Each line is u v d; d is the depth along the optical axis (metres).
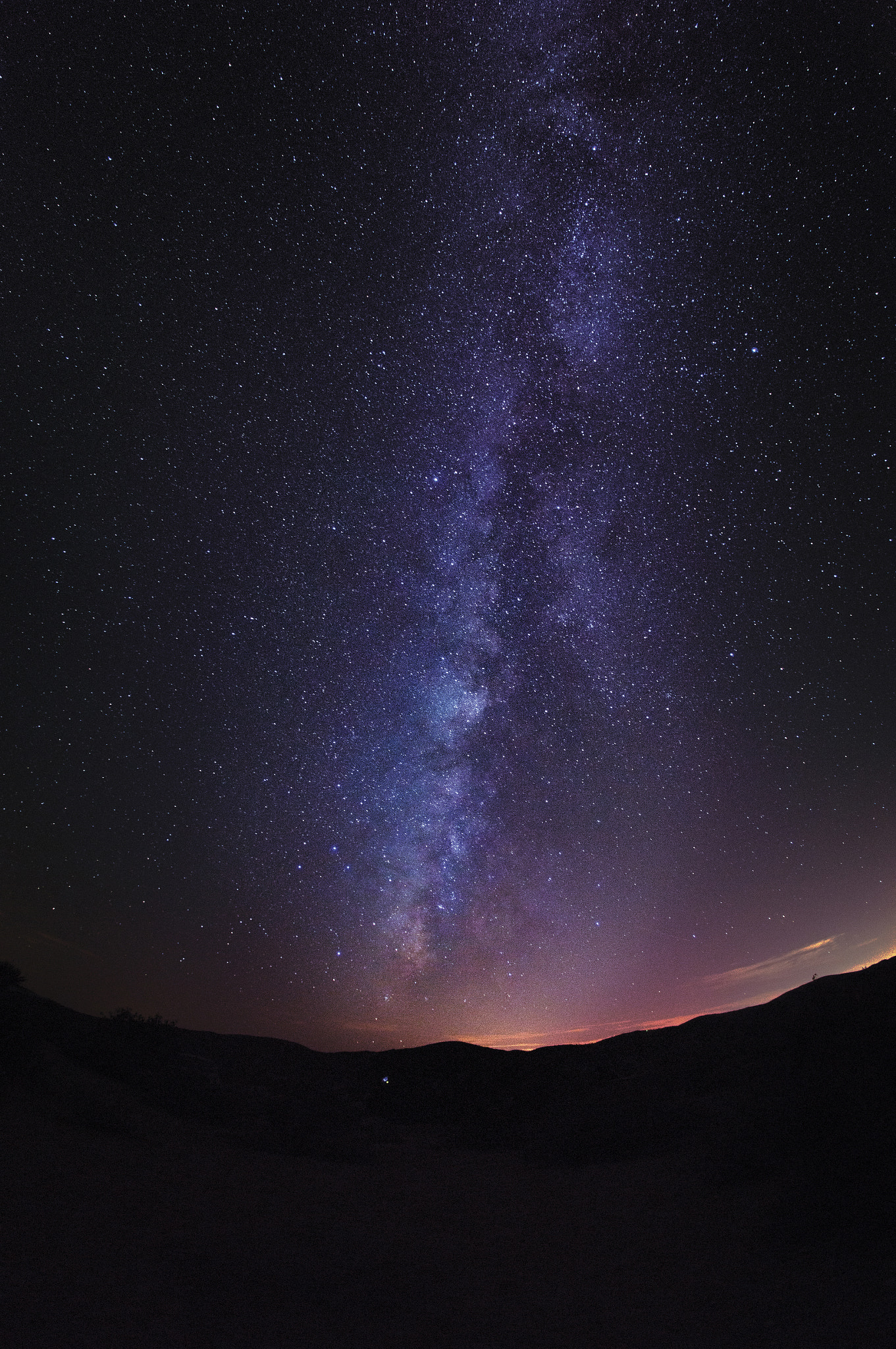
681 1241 5.57
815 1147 5.61
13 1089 7.43
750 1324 4.16
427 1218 6.43
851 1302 4.09
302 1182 6.94
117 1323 3.85
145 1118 7.86
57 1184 5.68
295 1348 3.97
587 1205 6.76
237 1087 9.75
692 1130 8.09
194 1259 4.91
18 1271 4.19
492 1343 4.23
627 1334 4.30
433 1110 9.88
